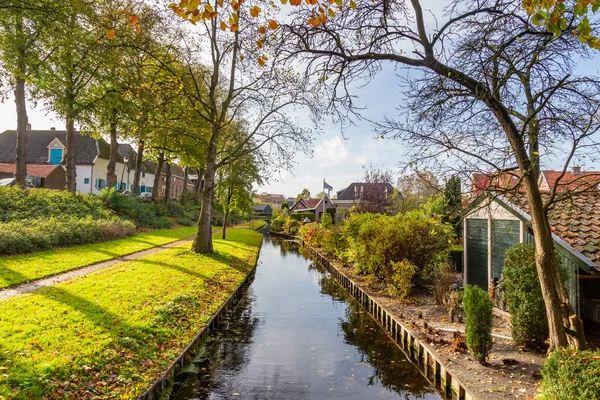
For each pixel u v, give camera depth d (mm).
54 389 5148
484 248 11430
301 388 7305
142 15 15305
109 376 5941
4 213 18250
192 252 18781
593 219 8734
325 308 14141
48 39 17984
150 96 16891
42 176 38094
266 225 81812
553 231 8258
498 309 10188
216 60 18750
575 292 7895
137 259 15945
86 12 16875
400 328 9875
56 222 18078
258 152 19609
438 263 14148
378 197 33375
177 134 20422
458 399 6320
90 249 17250
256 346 9664
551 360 5027
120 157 53719
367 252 16062
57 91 20406
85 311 8289
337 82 7055
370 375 8047
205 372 7934
